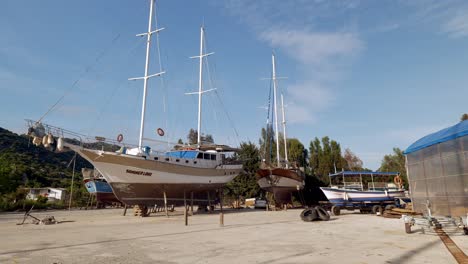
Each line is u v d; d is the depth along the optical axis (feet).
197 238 39.24
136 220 69.87
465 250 28.58
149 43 90.58
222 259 25.63
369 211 81.51
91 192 139.33
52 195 183.42
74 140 69.00
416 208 59.47
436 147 52.95
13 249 31.40
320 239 37.11
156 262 24.77
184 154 91.56
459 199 46.98
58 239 39.04
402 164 181.78
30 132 62.64
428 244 32.22
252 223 60.44
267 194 153.38
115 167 71.26
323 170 169.68
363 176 100.89
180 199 86.69
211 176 92.48
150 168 75.92
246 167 158.30
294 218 73.00
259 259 25.40
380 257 25.70
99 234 44.19
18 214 102.73
